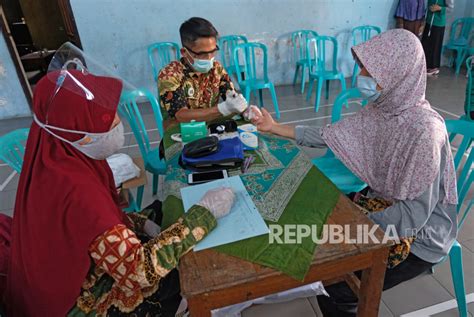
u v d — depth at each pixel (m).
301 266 0.71
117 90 0.83
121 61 4.09
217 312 1.26
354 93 1.75
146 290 0.91
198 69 1.58
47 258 0.72
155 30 4.05
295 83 4.73
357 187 1.49
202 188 1.00
